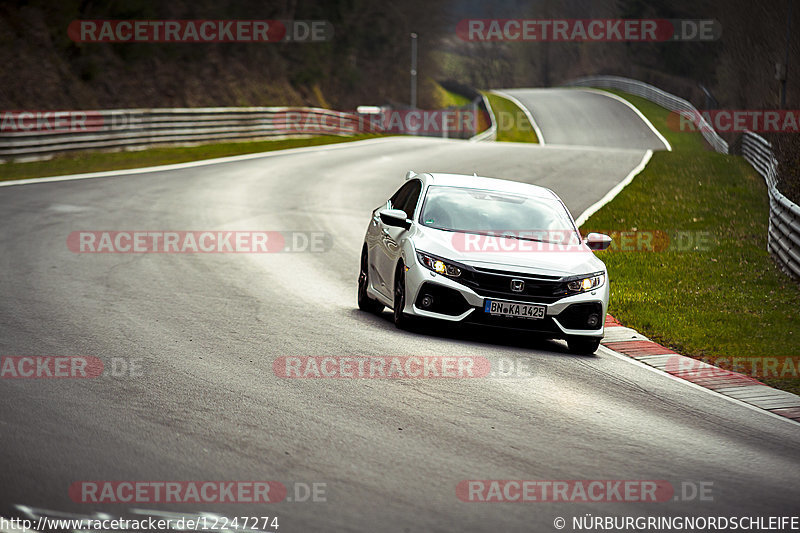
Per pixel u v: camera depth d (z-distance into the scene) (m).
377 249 39.91
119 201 75.62
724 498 19.38
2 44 132.75
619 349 36.97
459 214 37.66
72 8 144.38
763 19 197.38
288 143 143.50
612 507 18.27
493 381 28.75
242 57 191.75
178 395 24.98
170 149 125.44
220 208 75.38
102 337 32.19
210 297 42.00
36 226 61.34
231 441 21.16
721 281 51.44
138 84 156.00
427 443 21.80
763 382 32.62
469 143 158.75
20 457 19.36
